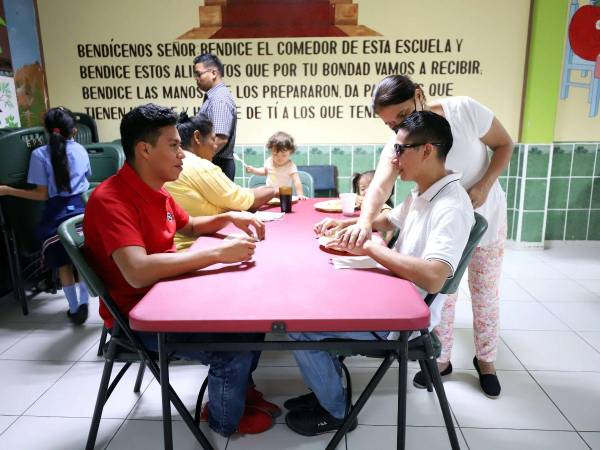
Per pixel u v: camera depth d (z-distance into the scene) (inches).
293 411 66.0
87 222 52.9
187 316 39.3
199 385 76.3
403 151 53.3
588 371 79.8
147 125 52.4
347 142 150.4
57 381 77.8
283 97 147.5
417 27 141.1
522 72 143.3
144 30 143.6
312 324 38.5
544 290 116.8
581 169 151.0
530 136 144.5
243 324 38.6
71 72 146.8
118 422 66.8
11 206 102.0
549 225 156.7
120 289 54.2
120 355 54.9
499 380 77.2
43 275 120.9
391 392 73.8
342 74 145.2
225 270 51.0
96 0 141.7
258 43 143.6
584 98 145.7
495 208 68.8
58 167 97.7
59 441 62.8
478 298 73.2
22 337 94.2
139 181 54.1
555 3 134.9
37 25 142.3
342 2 140.1
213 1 140.9
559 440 62.5
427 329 53.0
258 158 151.9
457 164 66.2
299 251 58.4
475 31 140.7
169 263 48.6
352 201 82.6
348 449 60.8
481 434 63.7
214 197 76.8
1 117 123.0
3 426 66.1
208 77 112.0
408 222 57.9
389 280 47.6
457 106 63.8
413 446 61.4
